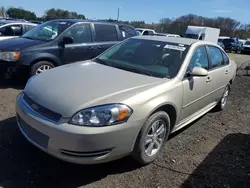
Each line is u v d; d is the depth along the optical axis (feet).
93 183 9.85
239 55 100.68
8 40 21.59
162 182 10.28
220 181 10.66
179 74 12.39
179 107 12.17
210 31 101.09
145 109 10.07
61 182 9.74
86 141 8.88
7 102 16.74
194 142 13.91
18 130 13.00
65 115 9.11
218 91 17.22
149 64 13.09
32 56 19.60
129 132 9.64
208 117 18.07
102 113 9.17
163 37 15.42
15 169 10.14
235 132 15.84
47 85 10.63
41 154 11.21
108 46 23.54
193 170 11.27
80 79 11.10
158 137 11.46
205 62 15.10
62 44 20.89
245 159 12.51
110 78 11.37
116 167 10.93
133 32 26.30
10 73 19.74
